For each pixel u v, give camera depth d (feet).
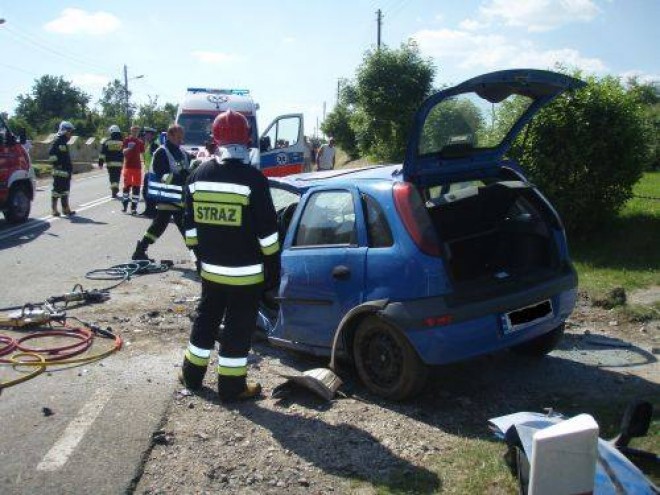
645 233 32.27
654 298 24.38
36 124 299.99
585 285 25.93
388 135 92.43
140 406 15.72
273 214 15.51
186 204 16.14
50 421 14.89
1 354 19.13
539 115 31.60
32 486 12.23
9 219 45.06
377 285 15.79
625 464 10.63
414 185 15.96
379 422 15.02
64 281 28.63
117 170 61.87
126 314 23.49
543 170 32.12
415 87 88.58
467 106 16.67
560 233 17.74
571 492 9.12
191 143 53.26
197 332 16.48
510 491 11.93
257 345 20.58
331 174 20.24
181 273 30.60
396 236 15.56
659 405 15.46
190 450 13.73
